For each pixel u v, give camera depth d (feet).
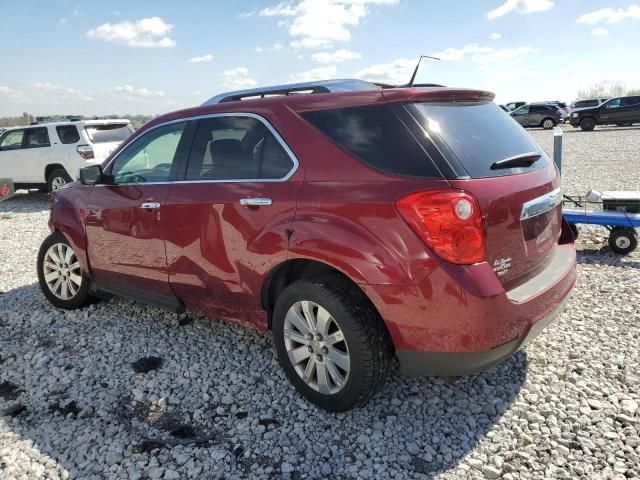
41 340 14.11
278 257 10.27
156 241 12.92
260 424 10.10
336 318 9.57
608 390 10.53
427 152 8.98
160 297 13.50
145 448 9.49
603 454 8.80
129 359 12.81
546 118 108.47
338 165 9.74
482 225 8.67
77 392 11.45
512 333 8.94
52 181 40.11
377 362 9.50
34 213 36.35
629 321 13.52
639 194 19.45
